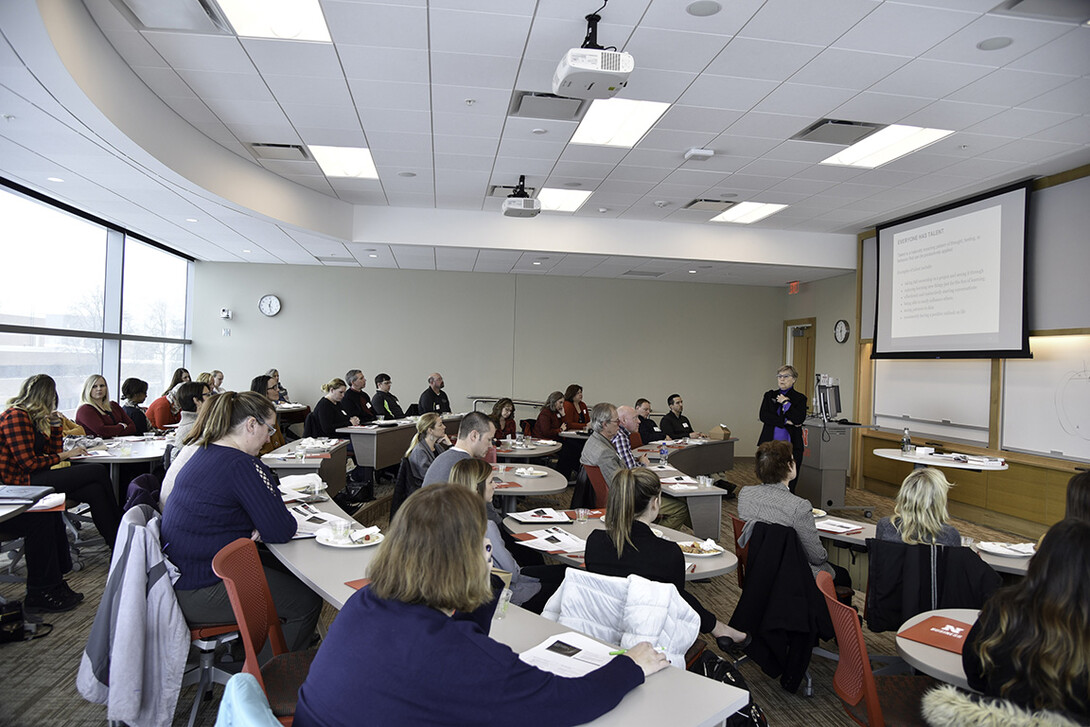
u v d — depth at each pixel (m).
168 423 6.66
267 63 4.13
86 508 5.81
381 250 8.69
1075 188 5.89
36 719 2.72
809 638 2.94
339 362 10.54
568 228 8.30
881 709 2.14
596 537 2.61
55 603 3.80
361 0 3.40
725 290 11.59
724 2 3.38
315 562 2.51
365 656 1.18
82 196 5.97
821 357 10.48
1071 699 1.46
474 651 1.21
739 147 5.55
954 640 2.13
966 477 7.03
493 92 4.54
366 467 6.89
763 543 3.05
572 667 1.62
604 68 3.32
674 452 6.75
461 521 1.30
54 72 3.33
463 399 10.84
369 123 5.14
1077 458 5.96
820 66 4.07
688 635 1.95
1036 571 1.56
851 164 5.96
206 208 6.32
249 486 2.58
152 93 4.58
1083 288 5.80
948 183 6.43
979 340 6.71
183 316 10.06
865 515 7.26
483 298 10.93
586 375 11.19
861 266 8.78
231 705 1.16
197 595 2.44
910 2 3.35
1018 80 4.20
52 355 6.64
